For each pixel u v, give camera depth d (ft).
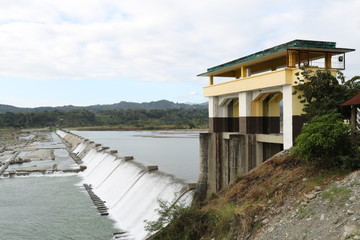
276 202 69.51
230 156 106.83
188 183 115.96
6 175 228.02
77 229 120.98
